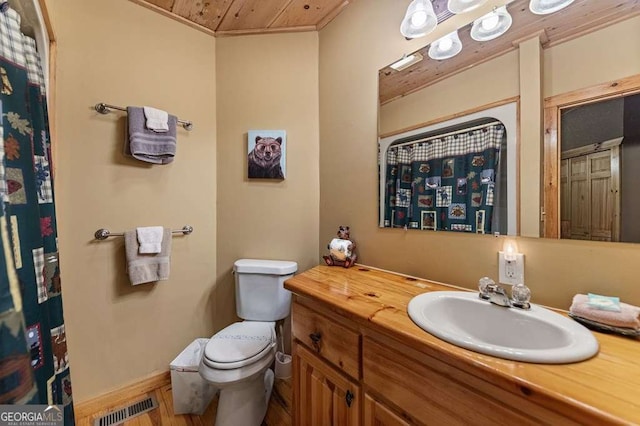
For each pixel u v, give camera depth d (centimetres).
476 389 59
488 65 103
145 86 164
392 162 137
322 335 100
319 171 182
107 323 153
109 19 153
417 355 70
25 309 77
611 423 42
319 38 182
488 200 102
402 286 111
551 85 88
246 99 188
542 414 50
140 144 152
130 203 159
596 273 80
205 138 187
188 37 180
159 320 170
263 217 187
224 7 166
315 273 134
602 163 79
